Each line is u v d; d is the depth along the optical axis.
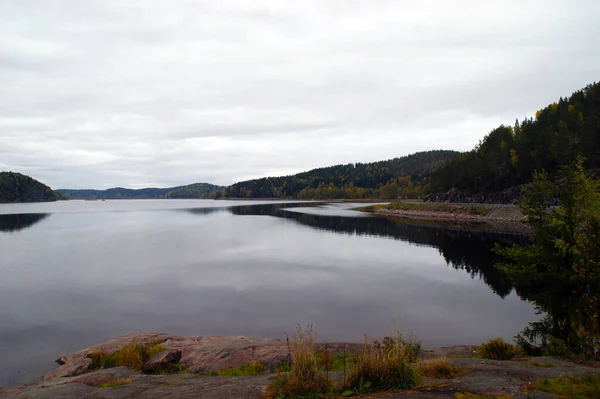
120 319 19.52
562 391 6.66
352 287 26.00
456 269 32.22
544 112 135.38
